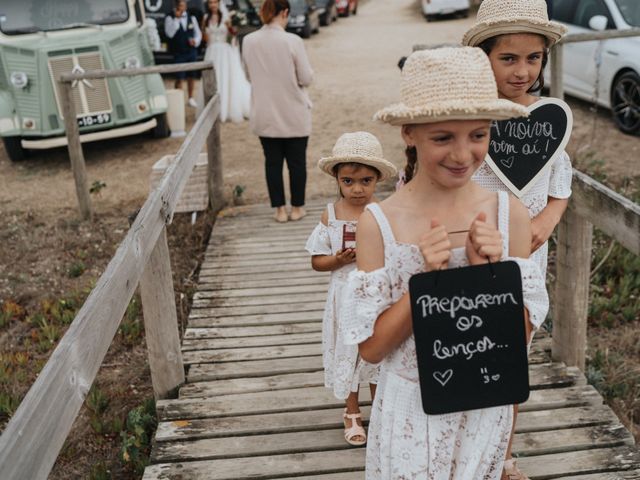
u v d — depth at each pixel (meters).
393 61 14.66
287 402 3.34
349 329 1.74
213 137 6.66
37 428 1.66
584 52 8.93
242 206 7.00
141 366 4.67
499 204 1.76
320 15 20.61
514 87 2.41
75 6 9.02
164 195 3.38
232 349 3.94
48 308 5.50
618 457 2.87
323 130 10.06
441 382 1.67
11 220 7.38
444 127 1.57
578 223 3.30
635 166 7.55
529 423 3.09
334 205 2.97
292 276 5.14
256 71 5.79
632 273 5.55
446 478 1.81
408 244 1.72
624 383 4.07
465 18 20.39
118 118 9.02
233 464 2.91
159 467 2.91
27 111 8.77
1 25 8.70
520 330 1.67
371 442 1.96
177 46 11.16
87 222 7.21
